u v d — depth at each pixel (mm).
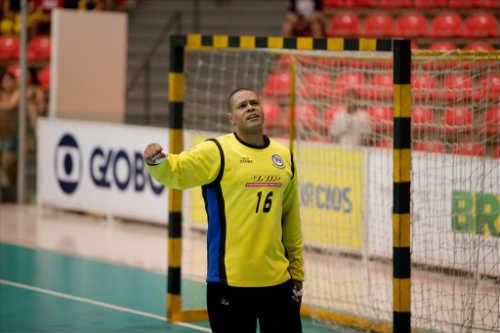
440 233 15141
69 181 24766
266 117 22719
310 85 18375
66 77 26188
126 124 24031
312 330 13664
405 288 11141
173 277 14062
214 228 9461
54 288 16438
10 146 26562
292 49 12531
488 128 15422
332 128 18219
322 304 14953
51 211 25516
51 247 20406
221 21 32094
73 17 26203
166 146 21938
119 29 26859
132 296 15898
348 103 18000
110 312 14688
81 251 20000
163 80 31766
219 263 9398
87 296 15852
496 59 12383
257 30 31438
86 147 24250
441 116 16281
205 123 22672
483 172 14281
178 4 32875
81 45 26359
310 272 17172
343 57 13844
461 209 15602
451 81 16406
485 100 15289
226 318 9398
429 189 16125
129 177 23062
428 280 14617
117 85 26938
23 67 26281
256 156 9469
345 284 16094
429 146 16500
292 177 9672
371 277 16781
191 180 9391
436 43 26844
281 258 9531
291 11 27219
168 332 13391
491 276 14883
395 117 11062
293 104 15719
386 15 27641
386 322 13539
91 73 26562
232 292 9336
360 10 28547
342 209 17953
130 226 23359
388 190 17359
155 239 21609
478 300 14141
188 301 15359
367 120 17734
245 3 32406
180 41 13805
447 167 15820
